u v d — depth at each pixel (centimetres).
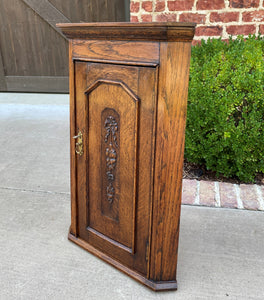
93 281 144
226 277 147
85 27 131
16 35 452
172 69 112
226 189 218
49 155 283
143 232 138
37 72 470
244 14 289
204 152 230
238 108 227
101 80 135
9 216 194
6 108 418
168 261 137
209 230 181
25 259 158
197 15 297
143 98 122
